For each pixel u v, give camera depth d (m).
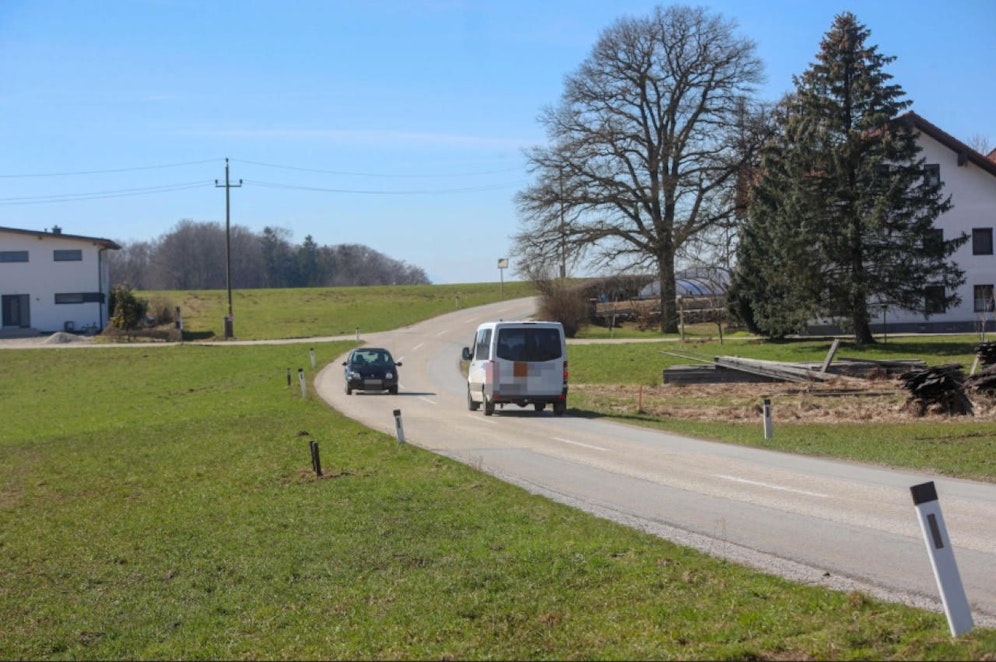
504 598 7.75
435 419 24.59
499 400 24.77
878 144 42.84
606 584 7.99
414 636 6.99
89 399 39.50
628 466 15.62
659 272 57.22
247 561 10.02
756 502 12.05
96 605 8.89
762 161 49.09
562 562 8.70
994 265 53.97
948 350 42.44
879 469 15.01
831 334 55.12
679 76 55.81
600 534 9.95
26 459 20.53
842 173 42.69
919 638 6.08
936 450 16.80
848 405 26.48
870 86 42.62
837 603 7.07
